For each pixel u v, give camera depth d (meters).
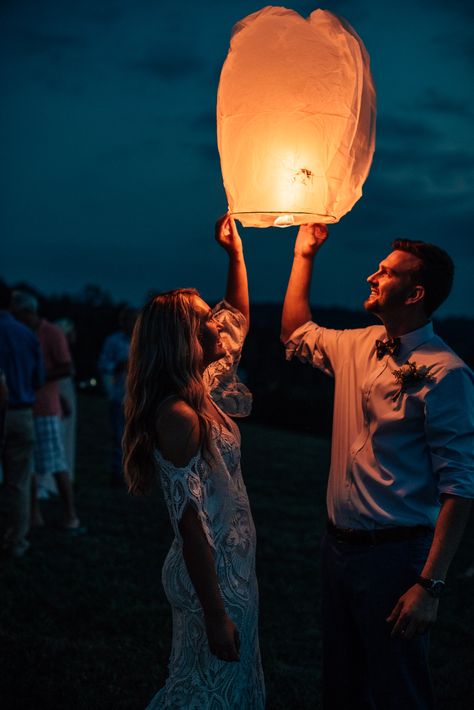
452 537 2.42
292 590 5.29
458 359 2.58
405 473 2.60
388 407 2.62
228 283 3.01
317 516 7.41
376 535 2.59
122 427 8.62
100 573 5.54
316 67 2.39
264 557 6.02
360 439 2.68
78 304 18.50
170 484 2.35
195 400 2.43
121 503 7.79
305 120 2.40
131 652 4.20
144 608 4.82
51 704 3.61
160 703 2.49
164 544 6.37
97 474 9.36
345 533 2.66
